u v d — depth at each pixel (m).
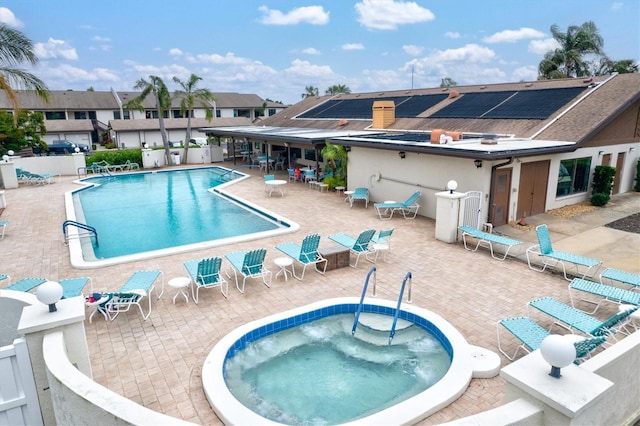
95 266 11.27
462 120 22.45
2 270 11.25
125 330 7.99
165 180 28.48
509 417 3.32
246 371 6.93
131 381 6.43
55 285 5.39
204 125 60.16
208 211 19.36
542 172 15.84
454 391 5.88
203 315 8.56
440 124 23.09
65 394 4.20
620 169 19.81
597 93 19.14
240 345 7.48
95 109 60.56
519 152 13.45
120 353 7.21
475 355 6.74
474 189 14.20
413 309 8.43
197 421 5.57
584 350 5.55
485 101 23.97
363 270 10.91
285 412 5.98
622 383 4.50
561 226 14.55
